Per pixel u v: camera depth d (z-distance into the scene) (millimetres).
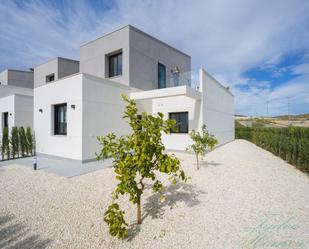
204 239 2562
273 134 11188
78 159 7223
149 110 11242
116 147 2727
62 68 14641
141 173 2629
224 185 4805
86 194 4109
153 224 2963
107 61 11461
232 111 19750
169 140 10719
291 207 3543
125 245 2441
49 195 4059
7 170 6242
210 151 10484
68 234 2664
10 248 2361
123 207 3531
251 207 3545
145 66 11375
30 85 19375
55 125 8742
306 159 6344
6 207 3498
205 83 10039
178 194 4184
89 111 7434
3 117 12594
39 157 8742
